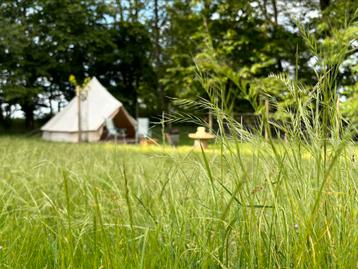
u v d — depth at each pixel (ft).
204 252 4.15
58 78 92.53
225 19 66.69
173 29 75.77
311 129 4.18
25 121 96.99
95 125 58.90
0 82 78.69
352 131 3.84
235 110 52.08
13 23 79.87
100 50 91.66
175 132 53.26
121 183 9.17
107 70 96.37
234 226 4.33
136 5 93.40
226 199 4.89
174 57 68.90
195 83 60.70
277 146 4.33
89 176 9.59
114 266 3.95
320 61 3.98
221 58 55.77
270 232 3.97
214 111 4.12
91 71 93.71
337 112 4.06
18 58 80.59
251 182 4.53
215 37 66.33
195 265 4.36
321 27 32.60
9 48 76.38
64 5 84.99
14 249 5.08
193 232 4.80
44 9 84.33
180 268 4.15
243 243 4.00
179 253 4.31
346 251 3.70
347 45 3.90
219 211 4.72
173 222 5.01
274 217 4.32
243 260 4.10
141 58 94.73
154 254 4.32
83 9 85.56
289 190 3.87
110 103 61.67
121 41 94.43
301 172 4.13
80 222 5.90
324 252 3.70
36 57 83.15
